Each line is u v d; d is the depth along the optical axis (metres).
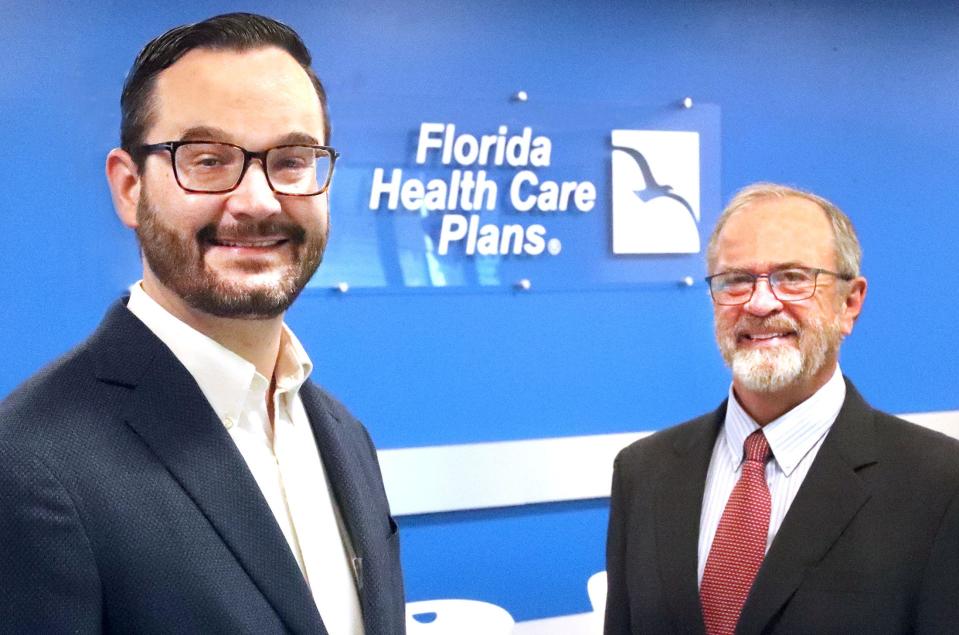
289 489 1.25
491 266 3.15
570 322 3.26
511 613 3.22
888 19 3.62
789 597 1.49
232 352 1.20
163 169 1.11
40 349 2.68
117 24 2.71
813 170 3.54
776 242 1.66
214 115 1.10
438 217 3.07
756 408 1.68
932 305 3.69
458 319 3.12
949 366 3.72
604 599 2.52
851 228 1.75
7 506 0.96
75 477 1.00
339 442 1.38
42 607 0.95
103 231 2.73
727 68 3.42
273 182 1.14
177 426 1.10
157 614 1.01
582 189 3.23
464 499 3.12
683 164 3.35
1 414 1.04
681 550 1.66
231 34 1.14
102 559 1.00
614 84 3.28
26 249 2.65
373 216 3.00
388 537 1.43
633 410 3.35
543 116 3.19
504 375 3.18
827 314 1.65
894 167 3.64
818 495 1.54
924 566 1.44
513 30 3.15
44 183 2.66
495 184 3.13
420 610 2.49
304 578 1.17
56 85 2.66
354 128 2.96
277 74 1.14
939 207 3.70
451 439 3.12
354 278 2.99
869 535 1.49
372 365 3.03
